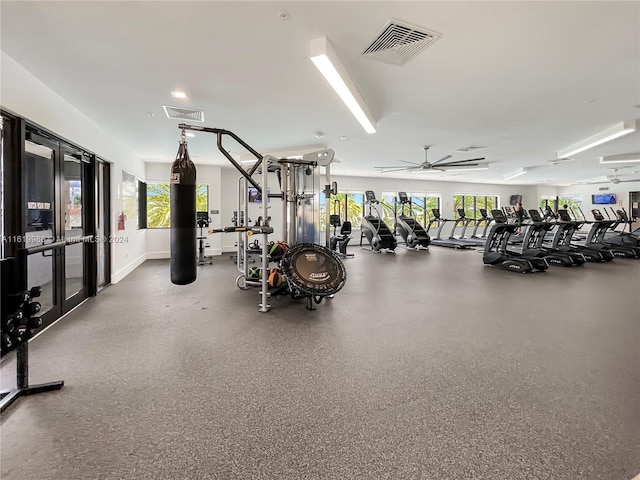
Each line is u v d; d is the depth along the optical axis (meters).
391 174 11.36
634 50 2.78
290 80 3.36
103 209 5.22
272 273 4.64
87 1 2.07
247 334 3.16
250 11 2.21
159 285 5.27
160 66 3.00
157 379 2.29
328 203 5.10
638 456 1.57
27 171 3.05
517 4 2.16
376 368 2.46
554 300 4.39
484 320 3.57
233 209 9.57
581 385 2.21
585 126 5.15
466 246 10.77
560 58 2.93
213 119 4.62
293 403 2.01
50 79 3.16
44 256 3.38
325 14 2.26
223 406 1.98
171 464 1.52
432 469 1.50
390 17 2.30
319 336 3.11
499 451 1.61
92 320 3.55
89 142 4.37
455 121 4.90
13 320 1.97
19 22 2.27
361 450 1.61
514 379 2.30
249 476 1.45
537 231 8.06
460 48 2.75
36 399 2.04
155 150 6.57
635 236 9.26
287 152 6.84
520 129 5.30
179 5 2.14
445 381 2.28
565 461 1.54
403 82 3.46
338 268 4.11
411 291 4.95
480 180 13.12
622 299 4.43
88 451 1.60
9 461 1.53
